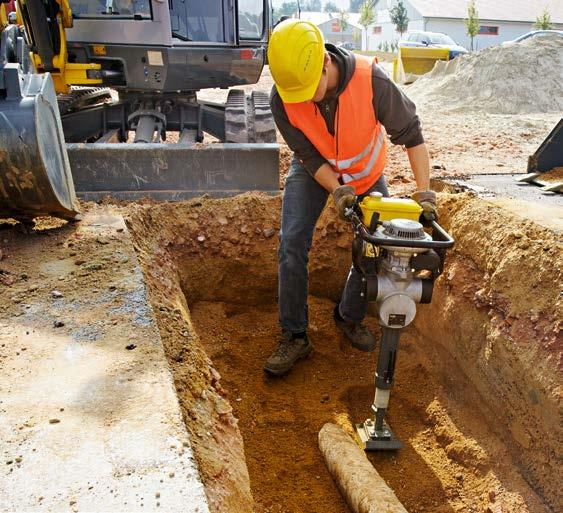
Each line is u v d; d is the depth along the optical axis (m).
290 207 3.34
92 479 1.64
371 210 2.60
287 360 3.72
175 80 5.30
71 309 2.55
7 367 2.13
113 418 1.88
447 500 3.00
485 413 3.24
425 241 2.45
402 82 16.89
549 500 2.69
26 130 2.84
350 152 3.02
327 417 3.49
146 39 5.01
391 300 2.63
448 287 3.70
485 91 12.63
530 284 3.03
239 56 5.38
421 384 3.80
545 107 12.16
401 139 3.00
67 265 2.98
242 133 5.25
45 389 2.01
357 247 2.68
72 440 1.78
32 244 3.22
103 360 2.19
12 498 1.57
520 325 2.98
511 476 2.91
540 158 4.52
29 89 3.02
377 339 4.32
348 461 2.88
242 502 2.04
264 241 4.39
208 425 2.23
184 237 4.22
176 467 1.69
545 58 12.80
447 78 13.76
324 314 4.46
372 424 3.37
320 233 4.46
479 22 35.34
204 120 6.14
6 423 1.84
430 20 36.41
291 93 2.66
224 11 5.30
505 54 12.88
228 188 4.53
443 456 3.27
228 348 4.04
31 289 2.71
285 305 3.59
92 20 5.00
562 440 2.62
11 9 5.62
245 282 4.45
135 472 1.67
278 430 3.39
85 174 4.33
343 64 2.77
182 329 2.78
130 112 5.95
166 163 4.40
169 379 2.09
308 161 3.06
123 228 3.48
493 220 3.53
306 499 2.91
